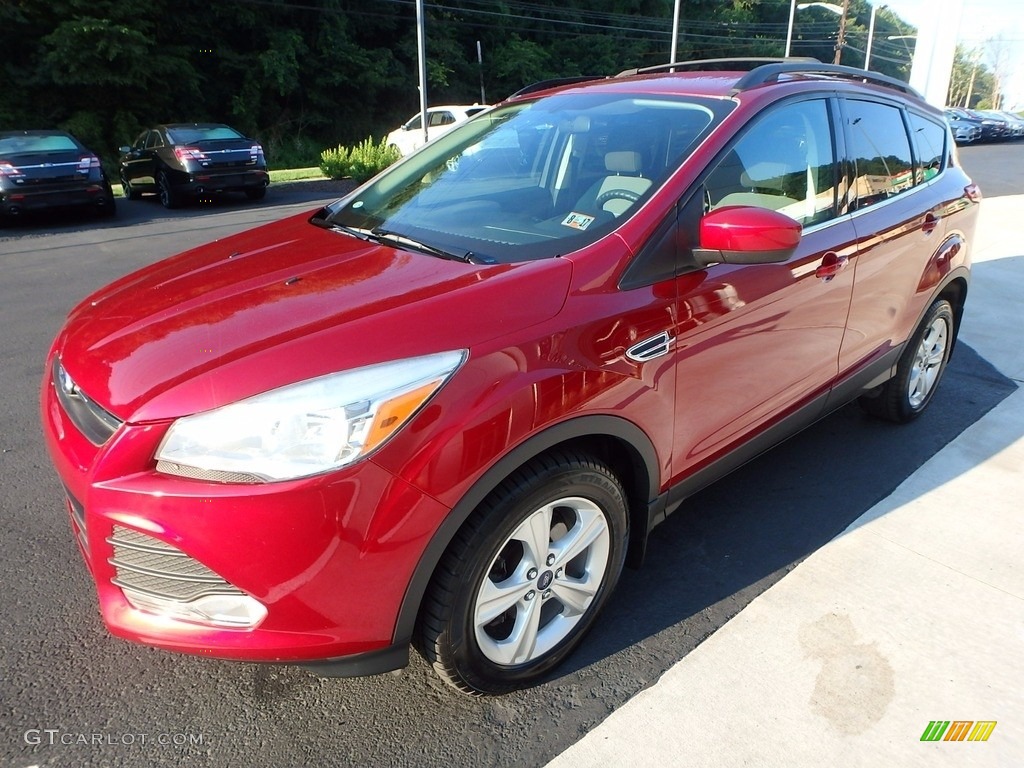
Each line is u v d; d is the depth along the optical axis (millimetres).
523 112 3197
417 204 2861
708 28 54625
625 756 2004
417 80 38656
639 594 2660
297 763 1981
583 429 2016
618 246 2182
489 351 1844
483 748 2031
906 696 2195
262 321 1940
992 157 22703
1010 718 2121
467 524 1886
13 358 5090
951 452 3682
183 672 2281
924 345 3887
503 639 2152
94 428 1895
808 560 2838
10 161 11164
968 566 2797
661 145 2541
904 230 3330
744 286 2455
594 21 49031
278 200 15102
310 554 1694
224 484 1667
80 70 27203
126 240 10289
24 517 3082
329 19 35344
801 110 2848
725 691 2219
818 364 2986
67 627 2453
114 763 1967
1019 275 7059
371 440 1695
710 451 2588
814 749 2023
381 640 1847
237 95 33094
